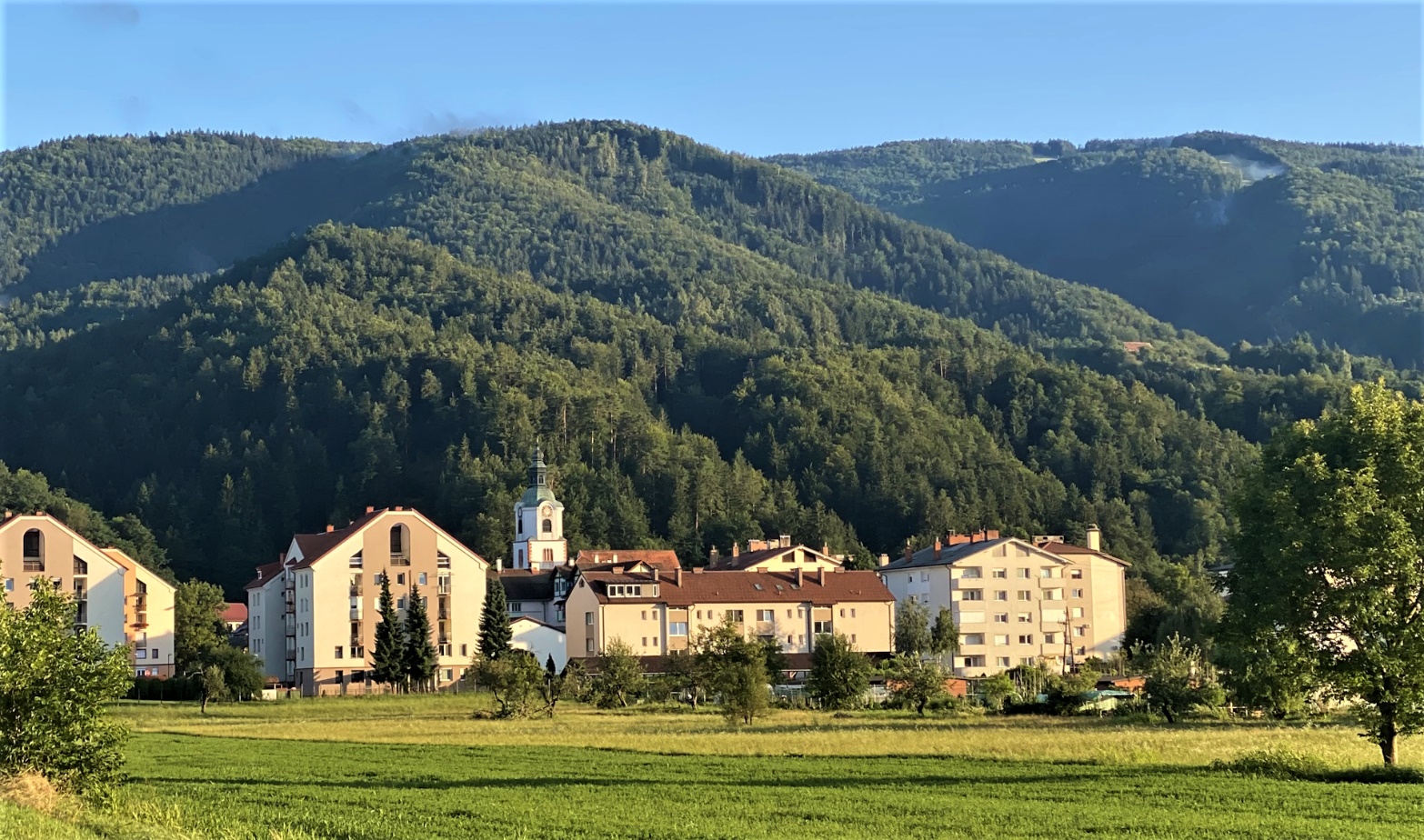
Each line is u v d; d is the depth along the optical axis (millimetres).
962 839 57094
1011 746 91375
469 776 79250
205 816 60656
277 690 186000
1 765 60094
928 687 141500
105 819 55250
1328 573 77062
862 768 82000
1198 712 122625
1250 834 57406
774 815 63281
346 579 199000
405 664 187250
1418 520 76938
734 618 196875
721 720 127562
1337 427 80812
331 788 73125
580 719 131875
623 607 193500
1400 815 61656
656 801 67812
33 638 62031
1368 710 77375
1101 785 71812
